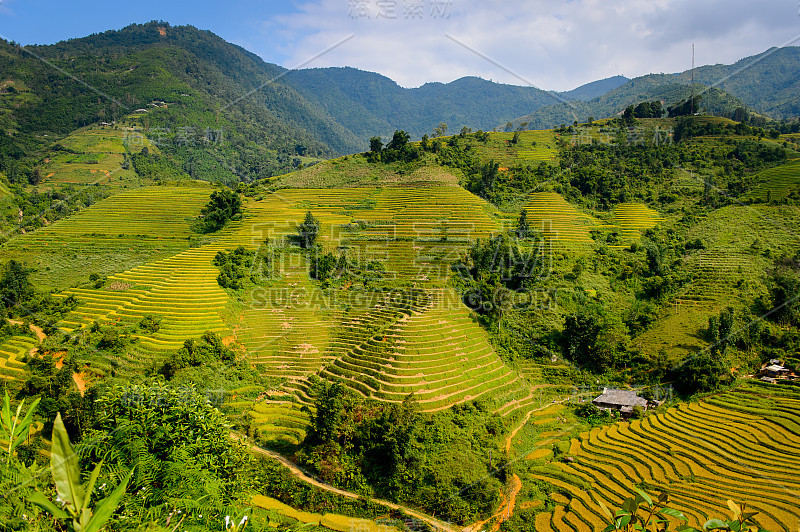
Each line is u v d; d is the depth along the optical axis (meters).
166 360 54.91
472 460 44.50
